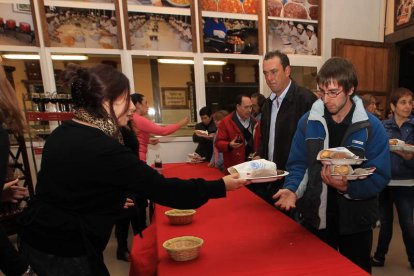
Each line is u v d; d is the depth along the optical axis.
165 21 3.80
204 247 1.07
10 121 0.91
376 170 1.08
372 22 4.43
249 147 2.69
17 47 3.38
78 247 0.85
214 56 4.00
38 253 0.86
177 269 0.92
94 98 0.86
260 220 1.34
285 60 1.75
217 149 2.79
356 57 4.12
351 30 4.37
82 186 0.82
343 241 1.26
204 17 3.91
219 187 1.00
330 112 1.15
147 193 0.86
